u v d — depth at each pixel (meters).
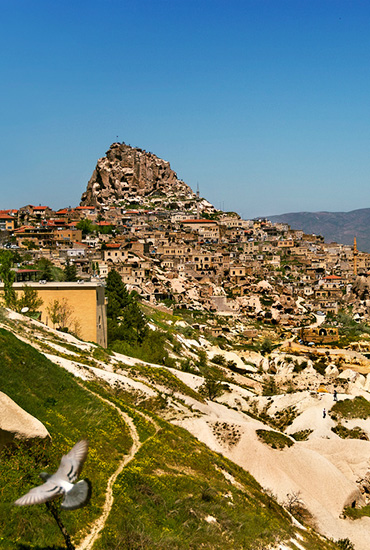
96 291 108.69
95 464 54.03
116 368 97.06
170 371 123.06
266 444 93.00
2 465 42.84
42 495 18.20
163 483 55.94
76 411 64.88
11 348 69.88
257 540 54.81
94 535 41.50
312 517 81.75
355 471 100.12
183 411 93.75
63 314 107.00
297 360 178.25
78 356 91.81
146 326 146.50
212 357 173.50
